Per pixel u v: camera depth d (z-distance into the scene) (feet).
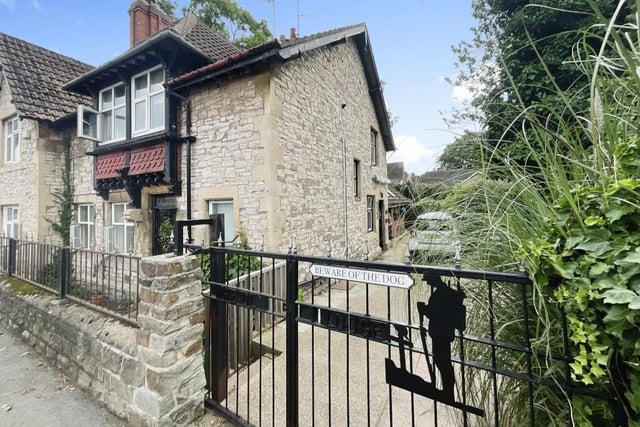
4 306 15.06
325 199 24.04
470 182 5.30
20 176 30.25
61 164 29.25
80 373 9.92
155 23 27.63
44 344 11.88
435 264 5.36
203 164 19.40
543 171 4.10
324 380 9.41
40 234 27.76
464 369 4.61
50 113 28.25
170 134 19.42
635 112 3.60
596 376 3.15
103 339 9.04
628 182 2.97
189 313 7.84
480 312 4.76
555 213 3.61
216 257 8.29
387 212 41.81
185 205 20.21
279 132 17.76
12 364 11.50
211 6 50.57
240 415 8.01
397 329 5.09
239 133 17.95
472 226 5.08
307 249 20.86
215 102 18.95
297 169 19.81
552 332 3.90
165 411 7.21
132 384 7.89
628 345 2.85
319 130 23.22
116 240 25.48
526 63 14.66
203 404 8.16
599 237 3.11
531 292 4.19
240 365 11.07
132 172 21.27
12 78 27.61
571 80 12.89
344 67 28.55
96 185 24.84
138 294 9.03
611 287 2.90
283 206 18.03
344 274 5.76
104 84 24.72
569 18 13.74
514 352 4.43
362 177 33.01
